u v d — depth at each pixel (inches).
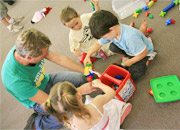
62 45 81.6
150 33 64.1
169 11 65.5
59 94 34.3
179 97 46.5
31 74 46.9
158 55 57.5
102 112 41.9
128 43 44.4
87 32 61.9
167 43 58.3
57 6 101.1
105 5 82.4
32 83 48.8
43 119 55.0
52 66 77.1
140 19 69.7
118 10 73.5
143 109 50.4
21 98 46.9
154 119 47.8
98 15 41.3
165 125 45.8
